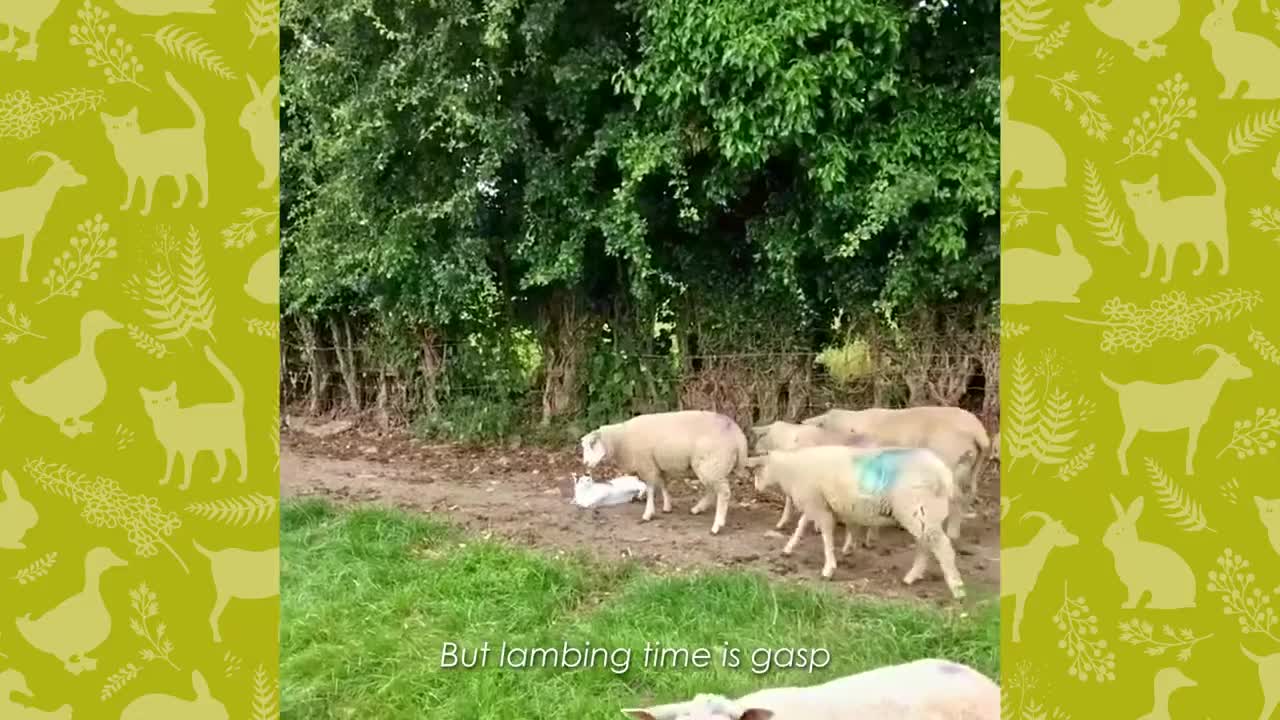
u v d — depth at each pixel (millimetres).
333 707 4414
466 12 8352
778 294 8969
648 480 7129
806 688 3064
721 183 8117
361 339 11359
